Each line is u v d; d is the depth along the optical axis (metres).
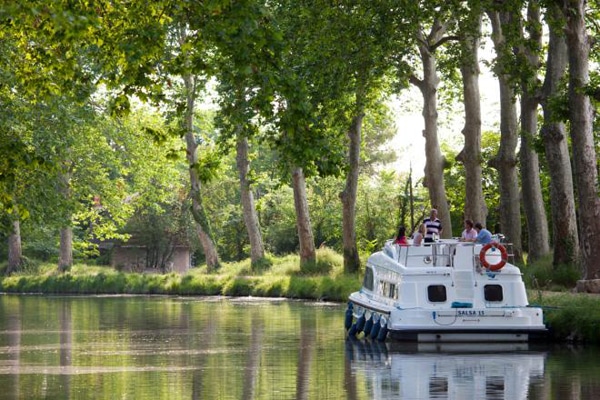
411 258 33.16
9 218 49.56
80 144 74.12
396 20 43.09
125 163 84.31
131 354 30.33
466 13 42.41
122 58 23.09
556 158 44.78
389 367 26.53
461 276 31.88
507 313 30.81
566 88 40.06
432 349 30.16
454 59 45.84
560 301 32.97
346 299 54.12
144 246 106.12
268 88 21.42
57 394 22.31
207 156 25.55
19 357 29.69
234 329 38.19
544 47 50.44
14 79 36.44
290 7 46.84
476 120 53.53
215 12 21.08
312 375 25.25
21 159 25.55
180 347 32.19
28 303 60.19
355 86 48.28
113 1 22.52
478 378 24.19
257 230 74.31
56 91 25.89
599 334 29.91
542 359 27.25
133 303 58.41
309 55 45.16
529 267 46.88
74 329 39.38
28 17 18.39
